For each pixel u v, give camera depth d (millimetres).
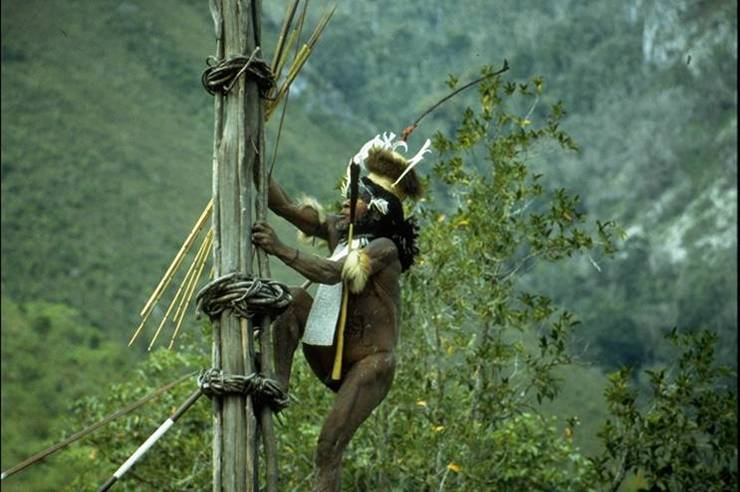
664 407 17656
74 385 62469
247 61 8906
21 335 66750
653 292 96812
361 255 8961
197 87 110812
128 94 106500
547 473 19172
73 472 51375
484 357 17594
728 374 17797
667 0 129375
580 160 119250
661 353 90750
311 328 9109
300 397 18078
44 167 91562
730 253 99188
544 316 18031
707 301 93750
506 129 20047
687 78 125688
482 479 17078
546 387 17781
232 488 8359
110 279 78875
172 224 89000
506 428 19609
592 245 18203
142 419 21516
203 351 23234
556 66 124750
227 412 8477
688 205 111312
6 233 81438
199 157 100875
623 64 127812
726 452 17344
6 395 59312
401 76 118312
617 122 122938
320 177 97688
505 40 122812
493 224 17953
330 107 114250
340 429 8906
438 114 60438
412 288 17609
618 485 17625
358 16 122125
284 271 52844
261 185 8898
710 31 127938
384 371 9039
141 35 115125
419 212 18750
